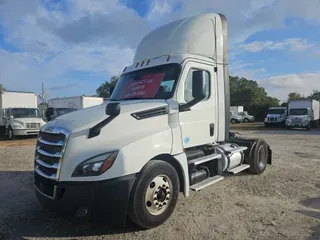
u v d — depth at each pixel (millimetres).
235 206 4867
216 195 5480
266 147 7520
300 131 25516
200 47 5402
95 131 3670
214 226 4066
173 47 5473
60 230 4000
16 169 8172
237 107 47844
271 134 21562
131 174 3678
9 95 20812
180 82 4707
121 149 3627
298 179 6656
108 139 3744
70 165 3549
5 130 19797
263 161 7395
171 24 5906
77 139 3631
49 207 3703
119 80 5633
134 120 4012
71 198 3465
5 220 4371
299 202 5035
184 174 4465
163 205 4090
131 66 5680
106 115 3986
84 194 3445
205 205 4926
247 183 6340
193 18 5723
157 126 4246
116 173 3553
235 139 7352
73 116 4094
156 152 4027
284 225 4059
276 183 6328
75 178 3496
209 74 5344
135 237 3748
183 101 4711
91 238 3746
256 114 53094
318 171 7523
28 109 19859
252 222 4184
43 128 4199
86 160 3529
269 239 3643
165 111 4383
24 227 4113
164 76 4879
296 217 4348
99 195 3457
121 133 3855
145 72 5211
